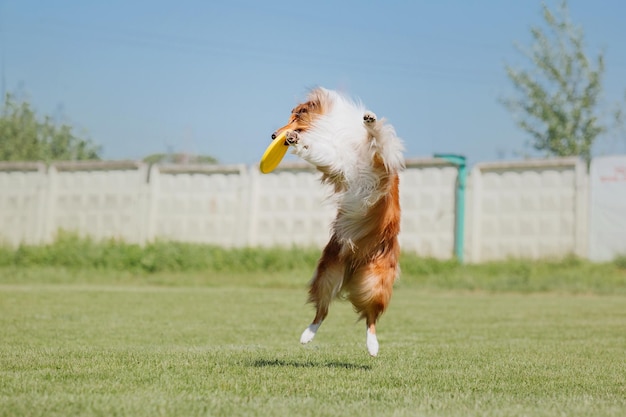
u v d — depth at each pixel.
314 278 6.60
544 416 4.40
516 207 19.91
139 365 6.12
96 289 16.64
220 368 6.06
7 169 23.98
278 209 21.89
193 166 22.52
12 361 6.33
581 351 8.03
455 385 5.55
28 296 14.29
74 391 4.88
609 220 19.03
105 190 23.17
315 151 6.20
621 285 17.77
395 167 6.32
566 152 30.41
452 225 20.28
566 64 31.09
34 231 23.67
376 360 7.02
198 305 13.35
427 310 13.47
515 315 12.65
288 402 4.67
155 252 20.66
